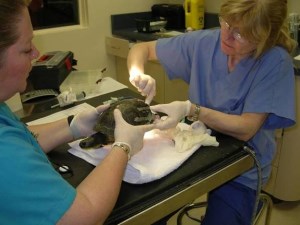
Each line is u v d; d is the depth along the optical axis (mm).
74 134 916
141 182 769
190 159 869
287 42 1145
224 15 1024
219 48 1243
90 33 2654
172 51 1380
